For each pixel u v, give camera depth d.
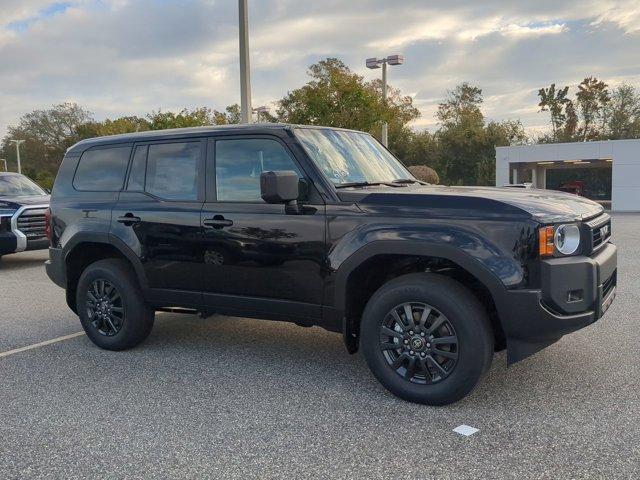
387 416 3.99
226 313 5.04
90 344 5.96
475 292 4.25
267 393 4.48
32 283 9.84
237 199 4.87
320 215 4.44
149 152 5.44
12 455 3.55
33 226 11.36
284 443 3.62
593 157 32.03
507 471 3.21
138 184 5.45
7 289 9.31
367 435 3.71
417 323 4.14
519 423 3.82
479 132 48.81
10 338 6.28
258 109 35.16
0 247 11.02
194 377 4.87
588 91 68.12
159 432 3.82
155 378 4.87
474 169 49.03
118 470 3.34
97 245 5.69
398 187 4.80
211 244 4.91
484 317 3.97
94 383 4.78
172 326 6.58
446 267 4.36
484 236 3.88
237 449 3.56
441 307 3.99
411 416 3.98
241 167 4.88
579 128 69.06
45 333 6.47
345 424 3.88
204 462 3.40
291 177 4.18
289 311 4.66
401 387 4.20
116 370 5.09
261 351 5.58
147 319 5.55
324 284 4.43
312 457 3.43
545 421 3.84
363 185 4.75
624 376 4.63
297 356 5.41
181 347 5.76
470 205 3.98
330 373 4.92
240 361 5.29
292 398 4.36
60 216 5.83
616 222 21.36
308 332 6.22
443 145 50.16
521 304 3.78
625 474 3.15
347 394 4.42
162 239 5.17
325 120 22.91
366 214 4.27
